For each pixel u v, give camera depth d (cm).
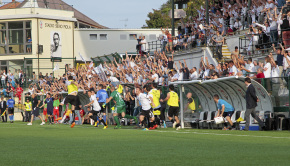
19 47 6125
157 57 3491
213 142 1398
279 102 2005
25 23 6100
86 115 3309
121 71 3362
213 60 3162
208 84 2255
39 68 5750
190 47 3588
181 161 951
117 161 968
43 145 1402
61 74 6159
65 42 6316
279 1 2734
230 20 3388
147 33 6544
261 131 1909
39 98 4459
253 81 2017
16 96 5103
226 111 2133
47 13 6184
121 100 2434
